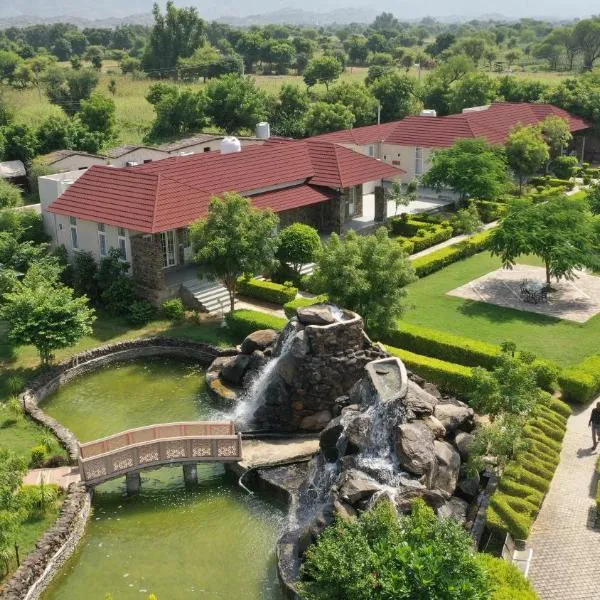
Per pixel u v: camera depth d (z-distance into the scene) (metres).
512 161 51.41
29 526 19.28
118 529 20.38
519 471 19.86
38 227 40.19
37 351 30.89
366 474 19.53
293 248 35.81
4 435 24.17
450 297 34.62
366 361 24.64
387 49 161.12
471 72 85.31
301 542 18.22
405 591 13.19
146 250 33.78
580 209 35.22
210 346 30.50
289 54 135.88
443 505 19.06
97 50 158.88
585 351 28.34
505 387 20.36
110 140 72.12
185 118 75.12
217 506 21.44
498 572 15.45
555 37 139.25
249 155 41.59
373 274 27.02
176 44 116.81
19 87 99.75
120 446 21.91
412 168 54.75
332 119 67.12
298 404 24.58
